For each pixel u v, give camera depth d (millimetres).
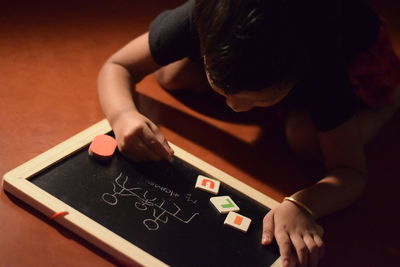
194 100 1646
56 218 1186
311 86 1268
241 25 964
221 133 1546
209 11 994
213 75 1024
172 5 2047
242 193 1314
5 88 1544
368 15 1407
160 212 1222
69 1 1925
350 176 1296
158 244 1152
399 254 1300
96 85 1626
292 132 1471
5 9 1818
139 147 1306
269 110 1629
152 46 1427
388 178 1500
